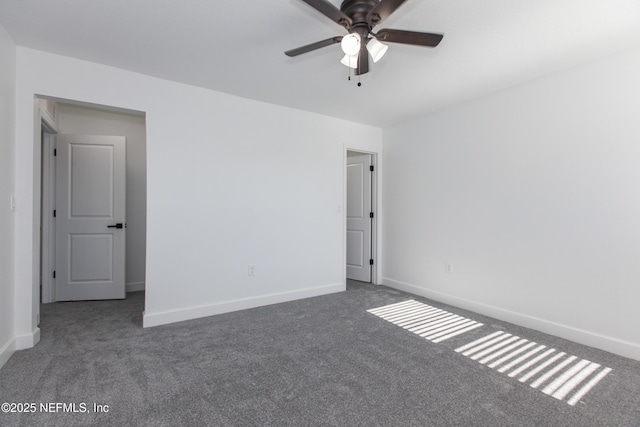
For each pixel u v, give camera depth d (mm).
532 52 2279
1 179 2053
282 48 2273
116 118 3941
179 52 2344
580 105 2467
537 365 2115
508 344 2443
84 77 2484
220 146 3119
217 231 3113
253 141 3318
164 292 2842
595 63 2387
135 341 2443
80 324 2793
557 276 2607
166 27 2018
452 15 1846
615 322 2299
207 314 3051
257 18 1912
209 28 2023
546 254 2678
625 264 2256
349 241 4758
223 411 1611
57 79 2389
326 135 3861
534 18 1868
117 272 3609
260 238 3379
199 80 2840
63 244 3475
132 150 4027
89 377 1910
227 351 2291
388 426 1515
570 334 2518
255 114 3330
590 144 2414
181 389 1802
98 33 2096
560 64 2467
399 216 4137
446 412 1623
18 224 2266
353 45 1597
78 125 3760
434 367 2082
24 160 2291
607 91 2326
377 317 3043
